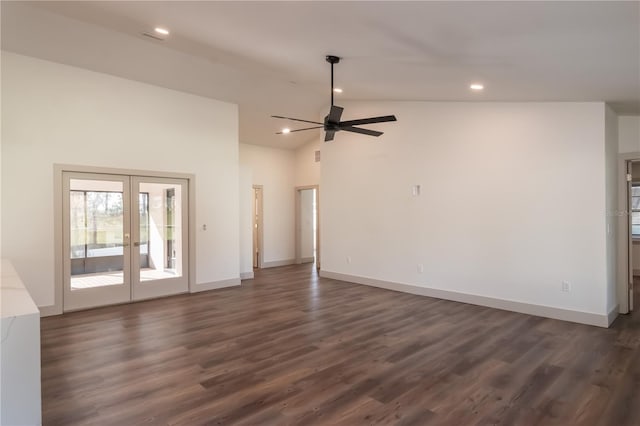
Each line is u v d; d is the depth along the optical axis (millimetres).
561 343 3787
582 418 2451
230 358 3426
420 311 4992
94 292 5219
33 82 4684
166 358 3426
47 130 4781
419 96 5363
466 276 5422
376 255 6598
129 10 3148
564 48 2684
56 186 4844
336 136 7285
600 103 4289
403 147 6156
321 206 7641
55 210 4848
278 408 2561
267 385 2898
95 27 4047
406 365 3268
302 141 9250
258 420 2412
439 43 2924
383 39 3035
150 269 5758
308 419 2426
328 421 2404
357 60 3773
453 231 5551
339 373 3107
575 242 4473
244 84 5898
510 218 4988
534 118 4773
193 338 3959
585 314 4406
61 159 4887
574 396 2732
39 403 1925
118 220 5434
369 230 6703
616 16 2092
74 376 3053
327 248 7523
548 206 4668
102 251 5297
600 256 4305
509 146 4988
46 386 2879
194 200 6176
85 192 5129
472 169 5340
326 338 3949
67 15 3527
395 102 6230
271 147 9281
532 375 3070
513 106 4949
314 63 4078
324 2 2459
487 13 2254
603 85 3592
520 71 3398
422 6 2285
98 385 2896
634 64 2924
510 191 4984
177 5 2918
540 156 4727
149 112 5668
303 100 6746
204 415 2473
